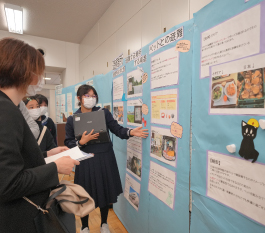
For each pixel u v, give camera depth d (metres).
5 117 0.49
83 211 0.70
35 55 0.61
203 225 0.88
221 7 0.75
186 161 0.99
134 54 1.49
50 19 3.18
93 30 3.38
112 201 1.43
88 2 2.64
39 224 0.59
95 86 2.42
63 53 4.25
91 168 1.41
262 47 0.61
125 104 1.67
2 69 0.55
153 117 1.27
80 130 1.36
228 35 0.73
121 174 1.83
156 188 1.26
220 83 0.77
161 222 1.22
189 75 0.95
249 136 0.66
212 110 0.81
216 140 0.79
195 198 0.92
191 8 1.21
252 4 0.63
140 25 1.88
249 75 0.65
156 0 1.61
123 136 1.43
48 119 2.45
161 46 1.16
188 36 0.95
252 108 0.64
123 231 1.74
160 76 1.18
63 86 4.61
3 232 0.53
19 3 2.72
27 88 0.62
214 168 0.81
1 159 0.47
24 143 0.59
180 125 1.02
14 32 3.60
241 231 0.69
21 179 0.51
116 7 2.45
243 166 0.68
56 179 0.61
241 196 0.69
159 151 1.22
